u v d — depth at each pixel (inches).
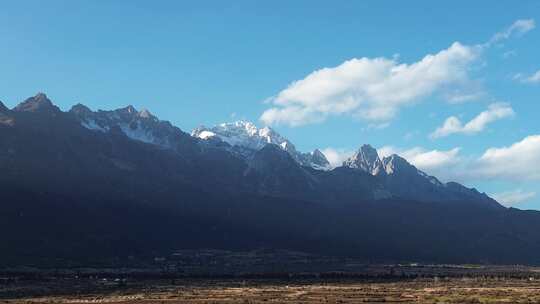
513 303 7583.7
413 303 7785.4
